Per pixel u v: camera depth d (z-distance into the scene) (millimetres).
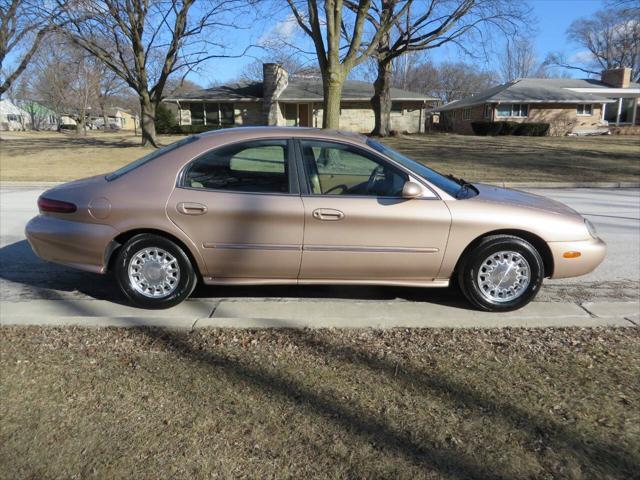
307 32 18250
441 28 23891
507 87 38781
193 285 4430
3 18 28828
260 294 4848
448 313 4383
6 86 31656
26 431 2619
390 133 30594
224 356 3445
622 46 55438
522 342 3684
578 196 11883
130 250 4316
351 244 4211
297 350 3543
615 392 3002
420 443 2539
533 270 4320
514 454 2463
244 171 4262
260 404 2867
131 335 3771
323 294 4859
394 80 66562
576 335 3805
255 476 2314
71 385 3059
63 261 4422
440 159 19281
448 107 46844
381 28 19625
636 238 7262
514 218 4234
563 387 3059
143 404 2865
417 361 3389
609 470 2361
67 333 3795
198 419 2725
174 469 2354
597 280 5367
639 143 25172
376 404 2877
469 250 4305
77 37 23719
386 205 4184
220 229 4219
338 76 17531
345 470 2352
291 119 36438
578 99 35594
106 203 4234
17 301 4648
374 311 4418
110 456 2438
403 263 4270
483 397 2951
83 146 27547
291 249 4219
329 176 4281
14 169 17984
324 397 2943
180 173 4258
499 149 22688
